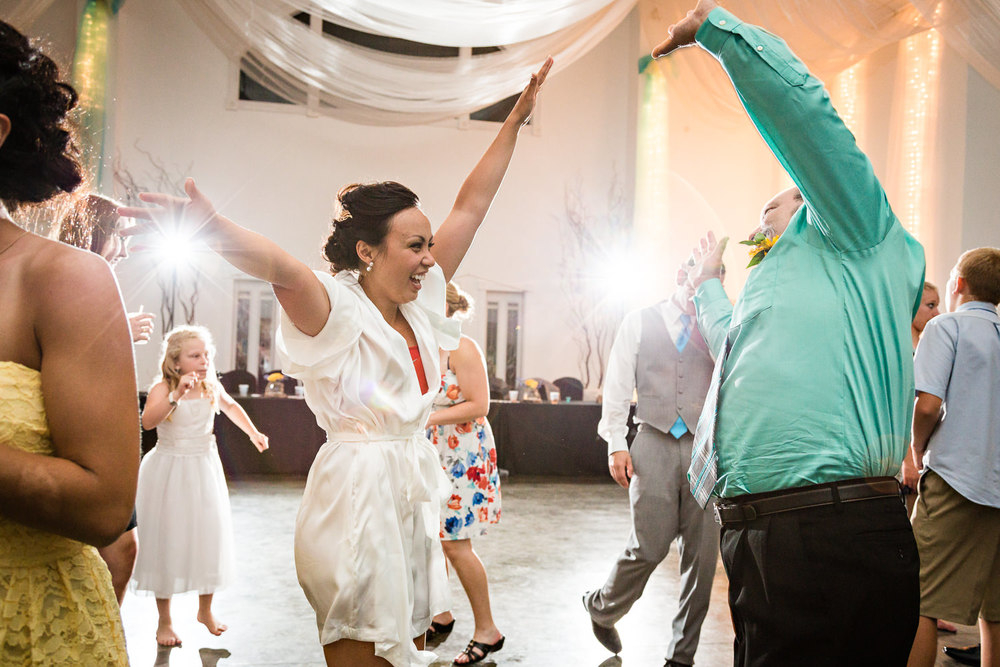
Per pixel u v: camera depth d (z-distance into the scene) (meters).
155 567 3.24
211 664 3.08
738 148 12.38
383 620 1.62
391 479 1.69
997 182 8.66
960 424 2.65
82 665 1.02
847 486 1.56
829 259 1.66
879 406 1.60
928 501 2.70
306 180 11.61
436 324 1.89
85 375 0.96
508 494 7.56
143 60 11.09
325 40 9.35
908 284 1.67
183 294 10.97
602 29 9.11
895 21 8.16
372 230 1.74
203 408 3.34
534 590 4.30
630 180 12.09
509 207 12.05
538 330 12.07
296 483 7.79
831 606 1.54
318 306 1.58
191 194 1.32
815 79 1.56
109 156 10.55
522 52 9.26
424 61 9.44
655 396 2.98
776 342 1.64
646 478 2.94
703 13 1.62
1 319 0.97
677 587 4.39
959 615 2.59
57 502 0.92
